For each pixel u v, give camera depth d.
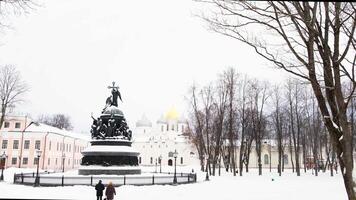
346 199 20.72
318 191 26.00
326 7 8.62
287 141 77.50
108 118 34.97
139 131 125.12
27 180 29.59
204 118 57.72
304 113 58.62
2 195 21.30
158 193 24.52
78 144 86.50
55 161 71.94
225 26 9.62
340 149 8.94
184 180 32.75
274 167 87.69
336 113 9.12
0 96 51.34
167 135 115.69
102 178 29.50
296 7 8.27
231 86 53.09
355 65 9.49
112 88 37.41
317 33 8.57
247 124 54.69
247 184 33.56
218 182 35.50
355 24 8.43
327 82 9.10
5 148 67.19
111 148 33.47
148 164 112.12
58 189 25.05
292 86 56.41
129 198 22.09
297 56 8.89
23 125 68.81
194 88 57.12
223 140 60.03
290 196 22.89
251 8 8.76
